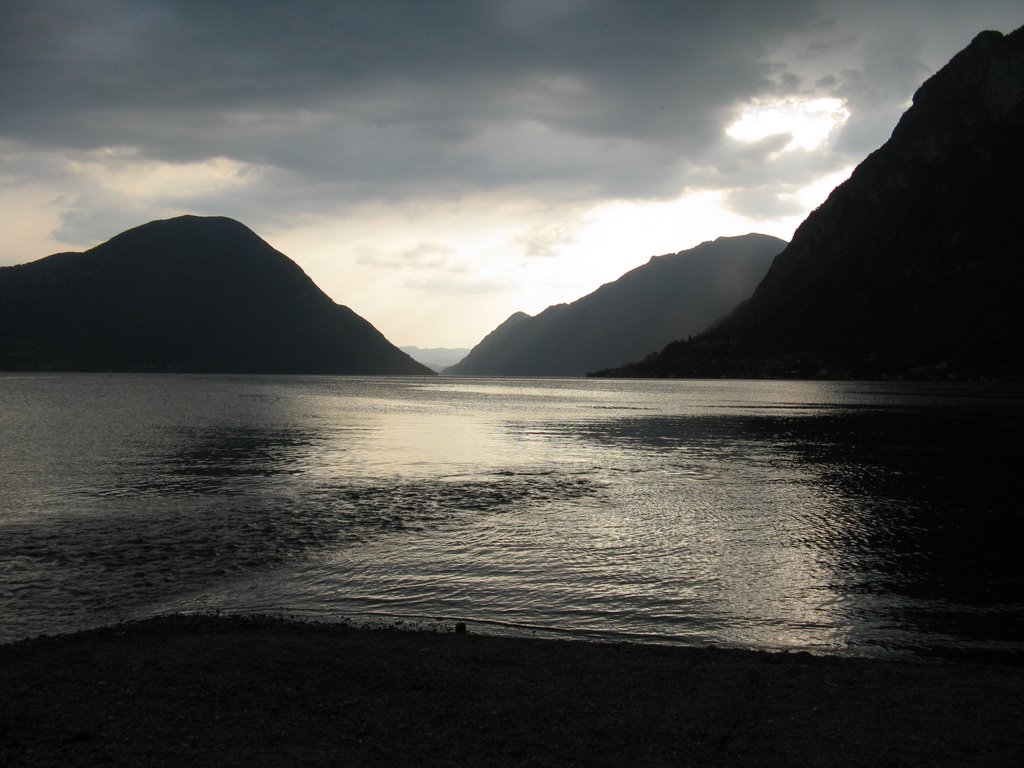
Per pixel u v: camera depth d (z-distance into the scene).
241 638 12.19
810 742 8.33
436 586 16.66
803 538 21.42
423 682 10.15
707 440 50.41
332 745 7.96
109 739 8.03
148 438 48.62
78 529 21.75
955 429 58.00
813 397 119.19
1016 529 22.61
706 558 19.16
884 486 30.70
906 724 8.93
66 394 114.06
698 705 9.50
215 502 26.38
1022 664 12.36
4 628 13.62
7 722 8.50
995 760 7.89
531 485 31.06
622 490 29.78
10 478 31.23
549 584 16.89
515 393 147.00
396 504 26.44
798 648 13.16
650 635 13.76
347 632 13.11
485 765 7.51
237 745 7.91
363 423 64.38
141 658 10.94
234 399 104.81
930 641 13.47
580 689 10.06
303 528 22.20
